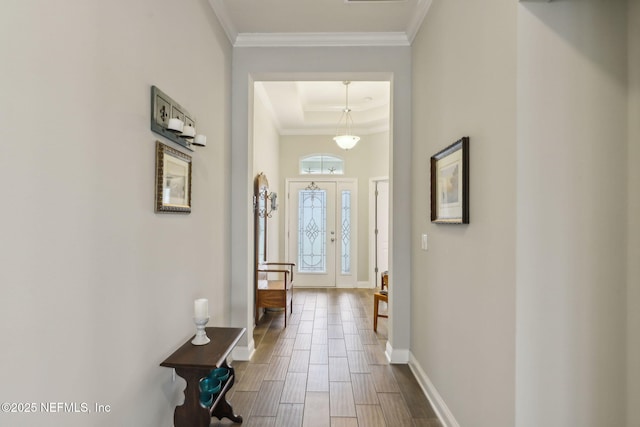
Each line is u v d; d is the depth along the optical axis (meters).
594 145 1.34
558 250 1.33
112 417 1.27
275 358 3.05
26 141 0.90
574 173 1.34
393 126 3.00
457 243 1.92
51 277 0.98
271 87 4.33
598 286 1.34
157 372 1.62
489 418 1.55
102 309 1.21
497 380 1.48
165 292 1.70
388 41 2.99
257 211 4.12
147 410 1.53
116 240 1.29
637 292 1.32
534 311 1.33
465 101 1.83
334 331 3.78
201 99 2.24
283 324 4.04
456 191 1.91
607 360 1.33
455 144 1.89
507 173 1.40
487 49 1.58
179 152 1.83
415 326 2.81
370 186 6.24
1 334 0.84
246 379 2.66
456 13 1.95
